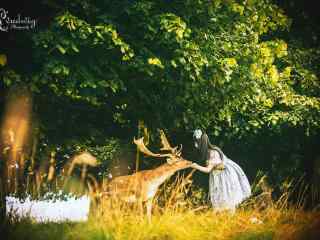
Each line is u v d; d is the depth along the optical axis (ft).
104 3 36.91
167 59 38.60
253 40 42.39
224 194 40.40
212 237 31.45
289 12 59.98
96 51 36.63
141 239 29.58
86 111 43.80
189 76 38.73
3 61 32.94
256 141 53.78
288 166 54.70
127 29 37.63
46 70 34.27
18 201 32.09
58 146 42.29
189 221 32.68
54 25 33.91
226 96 42.32
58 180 37.81
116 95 42.78
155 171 33.76
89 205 32.30
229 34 41.91
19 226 29.01
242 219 34.83
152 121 44.29
